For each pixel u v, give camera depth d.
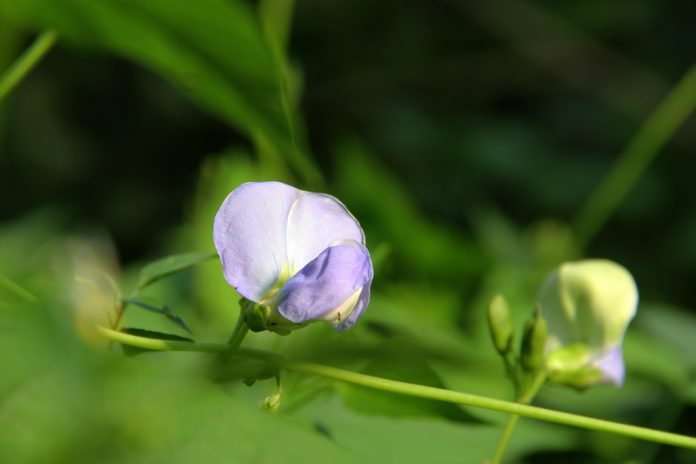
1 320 0.33
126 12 0.46
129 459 0.33
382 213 0.74
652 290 1.27
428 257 0.72
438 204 1.36
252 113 0.47
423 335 0.54
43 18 0.49
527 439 0.51
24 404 0.33
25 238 0.56
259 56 0.45
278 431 0.35
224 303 0.55
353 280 0.39
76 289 0.35
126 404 0.33
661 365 0.57
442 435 0.48
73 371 0.33
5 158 1.34
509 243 0.80
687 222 1.30
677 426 0.56
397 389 0.41
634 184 1.30
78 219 1.36
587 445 0.55
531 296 0.72
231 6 0.43
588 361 0.45
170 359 0.42
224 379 0.40
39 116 1.37
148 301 0.40
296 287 0.39
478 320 0.67
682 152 1.33
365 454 0.47
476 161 1.37
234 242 0.39
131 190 1.40
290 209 0.40
